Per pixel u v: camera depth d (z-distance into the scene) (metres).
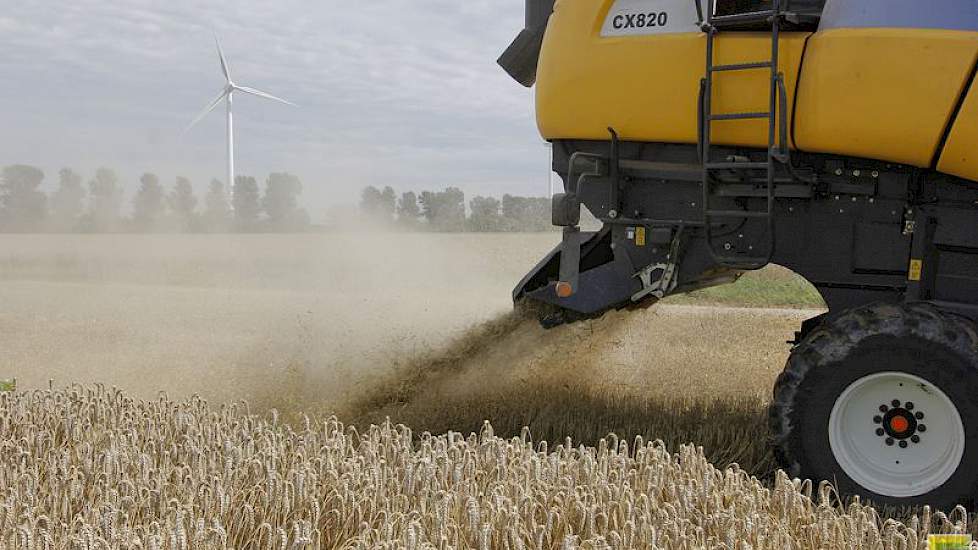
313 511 4.32
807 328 7.21
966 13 5.76
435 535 4.09
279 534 4.02
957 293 6.25
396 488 4.82
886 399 5.73
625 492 4.54
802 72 6.14
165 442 5.73
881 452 5.74
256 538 4.22
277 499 4.44
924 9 5.84
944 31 5.78
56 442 5.91
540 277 8.34
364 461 5.09
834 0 6.11
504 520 4.23
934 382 5.52
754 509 4.54
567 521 4.36
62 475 4.74
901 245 6.36
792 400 5.81
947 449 5.59
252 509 4.26
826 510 4.56
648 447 5.51
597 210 7.10
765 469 6.56
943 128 5.80
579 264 7.44
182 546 3.79
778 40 6.19
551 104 7.05
